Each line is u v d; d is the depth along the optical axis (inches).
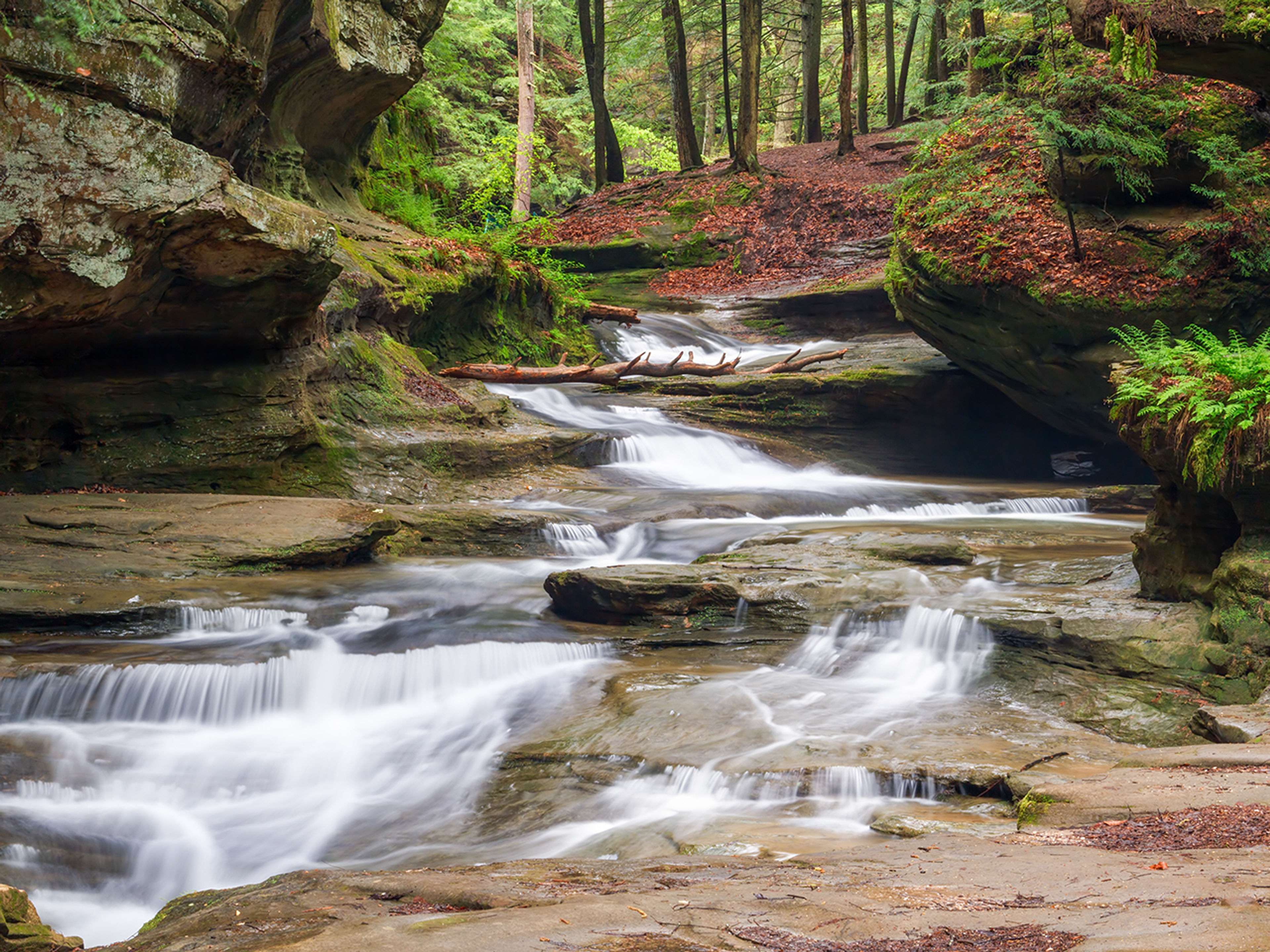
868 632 355.3
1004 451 810.8
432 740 308.5
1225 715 243.6
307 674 325.7
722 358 848.9
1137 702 289.3
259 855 252.7
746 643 363.3
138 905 238.2
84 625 347.3
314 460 533.6
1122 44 379.2
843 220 1181.7
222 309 476.1
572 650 360.5
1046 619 324.8
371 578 415.2
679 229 1222.3
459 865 231.1
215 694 313.0
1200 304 534.9
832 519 571.8
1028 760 253.8
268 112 588.4
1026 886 131.1
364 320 633.0
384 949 109.7
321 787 286.8
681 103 1417.3
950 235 616.7
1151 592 336.8
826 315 1011.3
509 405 678.5
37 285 374.9
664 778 263.9
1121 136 531.2
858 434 775.7
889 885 137.1
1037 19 613.0
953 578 392.8
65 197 361.4
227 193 417.7
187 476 498.0
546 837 242.5
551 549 505.0
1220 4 370.6
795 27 2004.2
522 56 1318.9
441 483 568.1
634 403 758.5
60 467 477.7
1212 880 124.6
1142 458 329.1
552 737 296.2
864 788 246.4
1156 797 175.0
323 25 572.7
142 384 490.9
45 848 252.5
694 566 409.1
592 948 107.8
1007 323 597.9
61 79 350.9
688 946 108.2
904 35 2025.1
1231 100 546.9
